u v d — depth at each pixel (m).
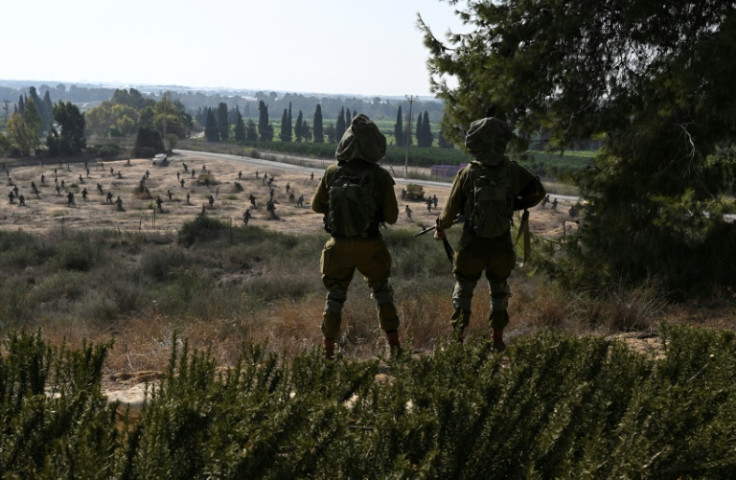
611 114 8.49
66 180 81.75
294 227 46.59
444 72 9.89
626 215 8.16
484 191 3.97
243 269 23.67
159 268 22.39
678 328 2.64
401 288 10.70
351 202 3.68
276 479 1.44
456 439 1.66
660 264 7.59
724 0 7.95
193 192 70.38
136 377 4.00
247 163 104.94
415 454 1.63
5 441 1.54
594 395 1.98
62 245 26.98
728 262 7.12
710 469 1.65
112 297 14.95
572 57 8.87
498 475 1.68
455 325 4.24
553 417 1.79
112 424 1.65
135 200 62.84
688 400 1.86
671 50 8.30
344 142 3.76
